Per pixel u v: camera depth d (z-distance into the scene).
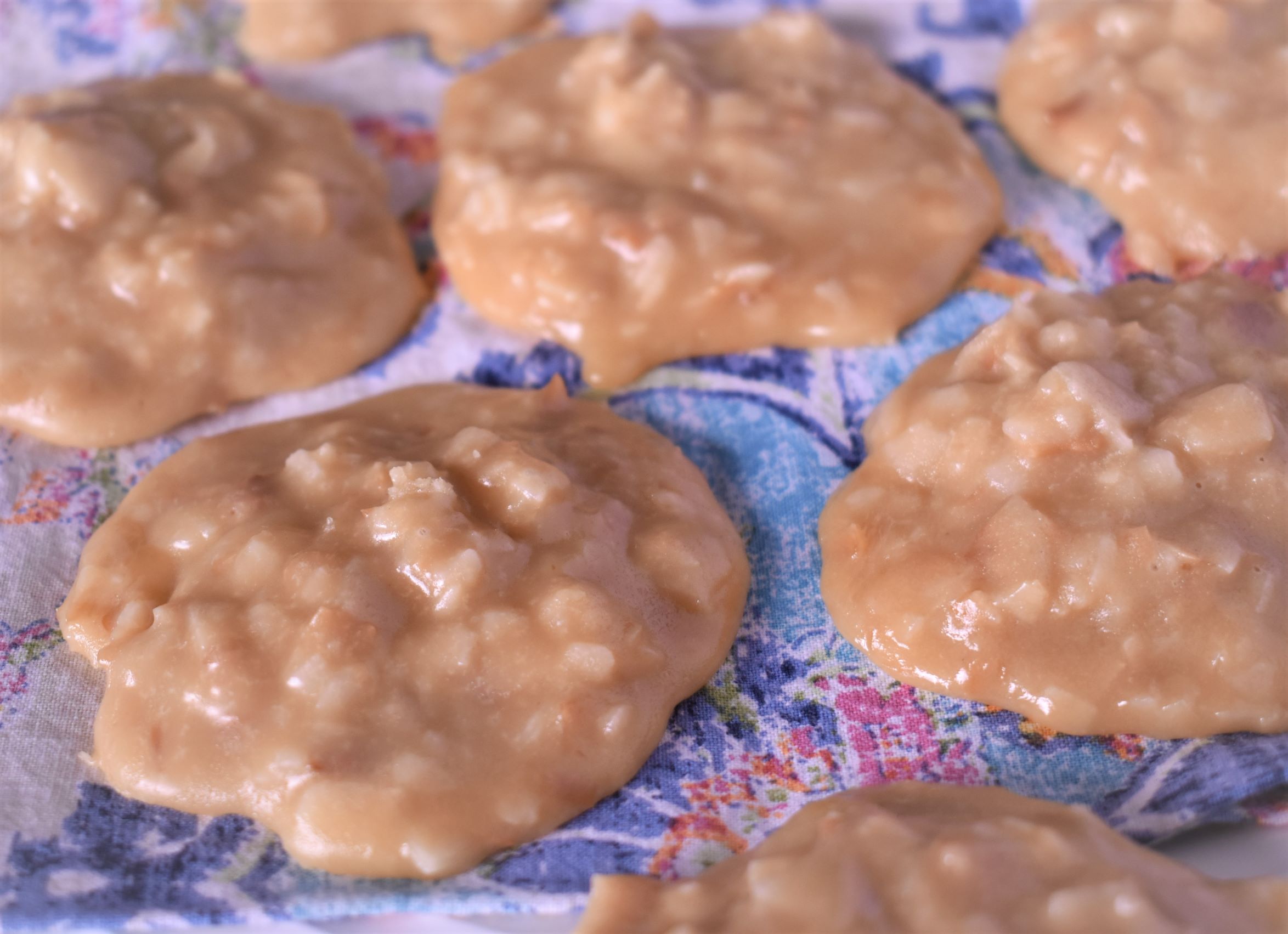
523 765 0.25
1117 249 0.30
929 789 0.25
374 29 0.33
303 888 0.24
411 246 0.30
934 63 0.32
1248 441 0.25
